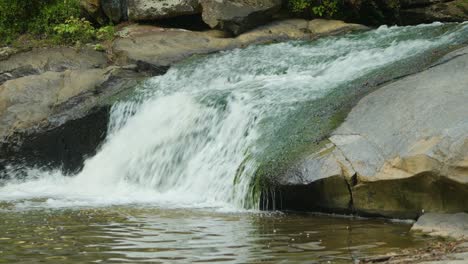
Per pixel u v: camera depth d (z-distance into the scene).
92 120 16.81
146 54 18.67
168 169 13.91
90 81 17.62
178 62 18.45
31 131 16.98
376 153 9.93
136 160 14.70
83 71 18.05
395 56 14.77
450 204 9.08
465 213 8.88
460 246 7.18
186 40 19.42
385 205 9.71
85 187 14.70
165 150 14.27
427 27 17.31
